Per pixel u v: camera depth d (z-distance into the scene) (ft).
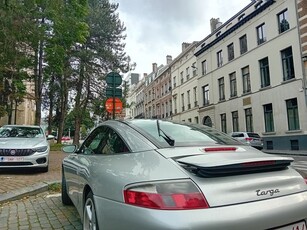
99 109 99.45
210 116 108.88
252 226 7.46
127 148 10.24
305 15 68.74
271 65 78.84
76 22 53.42
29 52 51.13
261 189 8.08
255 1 85.10
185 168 8.14
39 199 20.10
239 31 92.79
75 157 14.97
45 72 63.87
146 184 7.73
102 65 97.81
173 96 148.77
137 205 7.57
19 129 33.65
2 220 15.51
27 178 26.78
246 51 89.81
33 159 28.37
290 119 73.31
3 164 27.45
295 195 8.51
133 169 8.66
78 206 12.58
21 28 39.91
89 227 10.62
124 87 107.24
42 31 45.75
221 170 7.84
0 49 38.42
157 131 11.01
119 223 7.94
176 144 10.08
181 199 7.30
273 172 8.78
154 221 7.09
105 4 105.29
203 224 7.02
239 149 10.09
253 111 85.66
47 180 25.67
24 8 41.32
